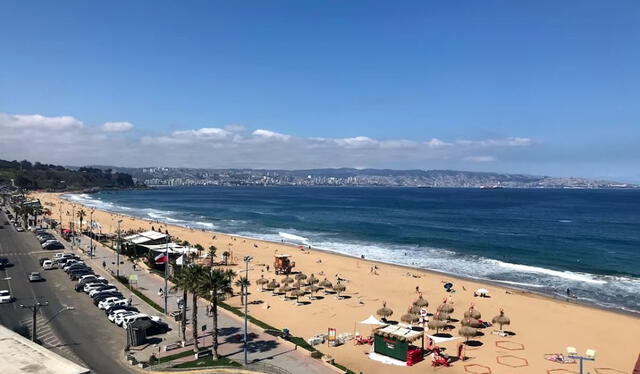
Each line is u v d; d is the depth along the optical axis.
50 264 77.19
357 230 147.88
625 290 71.81
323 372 37.16
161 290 63.22
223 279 39.75
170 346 42.12
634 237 131.12
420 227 155.75
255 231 146.38
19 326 47.59
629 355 44.59
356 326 52.53
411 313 53.38
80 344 42.88
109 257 89.38
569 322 54.50
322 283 69.81
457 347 46.22
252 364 38.28
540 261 95.31
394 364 41.34
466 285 72.94
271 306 60.44
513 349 45.75
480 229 150.38
